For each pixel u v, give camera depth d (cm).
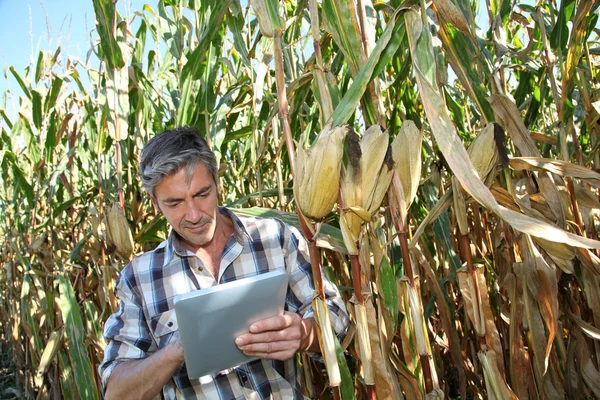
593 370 169
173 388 155
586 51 201
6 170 374
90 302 254
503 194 135
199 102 219
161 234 293
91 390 220
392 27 109
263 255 154
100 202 249
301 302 154
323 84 120
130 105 288
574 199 160
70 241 388
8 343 494
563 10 177
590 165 247
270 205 324
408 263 117
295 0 284
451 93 290
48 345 257
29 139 342
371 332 117
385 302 125
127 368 140
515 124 135
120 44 240
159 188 133
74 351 221
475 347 264
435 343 246
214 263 156
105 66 231
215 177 142
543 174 138
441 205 131
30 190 315
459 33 139
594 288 168
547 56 174
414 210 222
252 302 121
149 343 152
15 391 405
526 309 149
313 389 239
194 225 138
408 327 123
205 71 219
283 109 111
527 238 140
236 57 330
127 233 222
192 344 118
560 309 175
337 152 100
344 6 119
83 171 389
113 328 152
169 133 136
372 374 114
